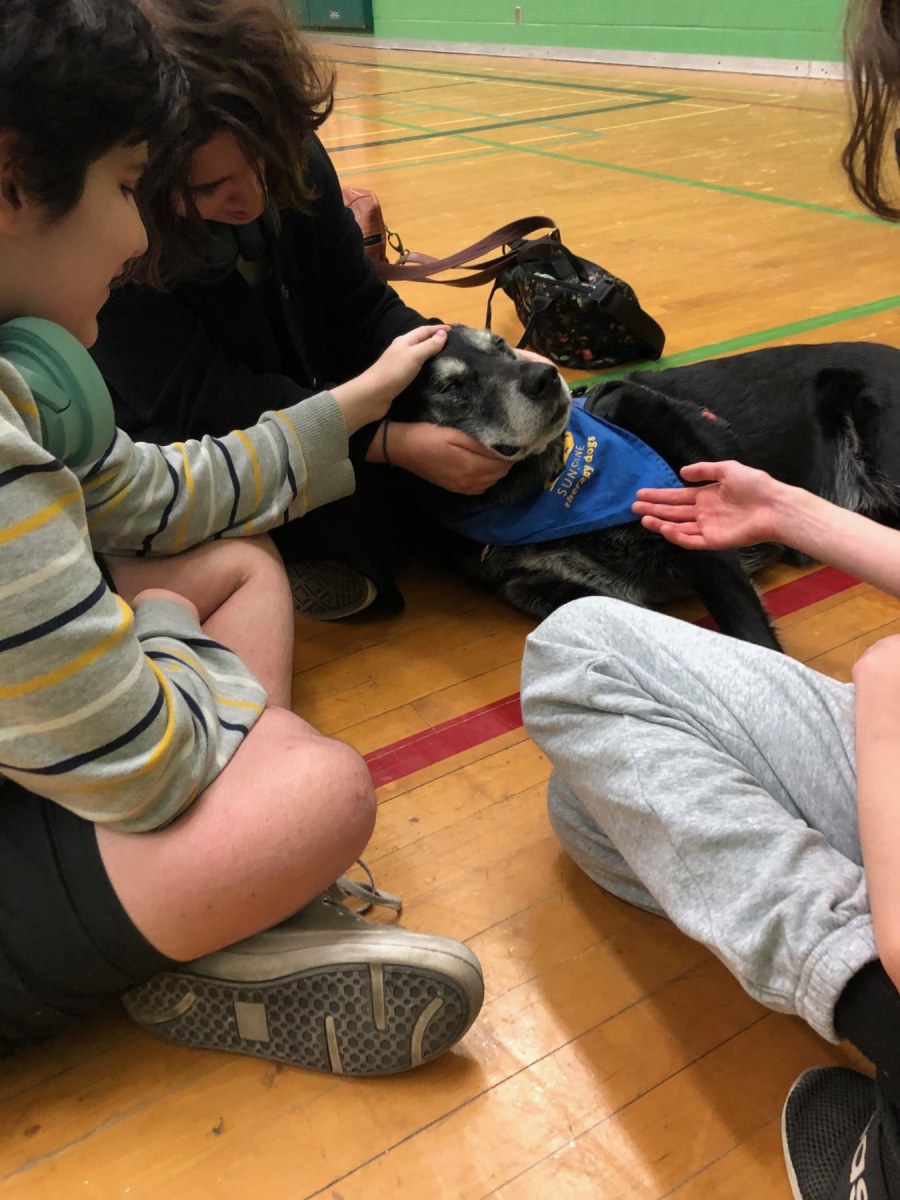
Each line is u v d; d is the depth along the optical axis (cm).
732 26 740
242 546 134
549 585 174
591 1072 97
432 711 149
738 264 329
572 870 120
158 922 87
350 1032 94
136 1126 94
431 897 117
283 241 167
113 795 83
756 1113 93
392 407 179
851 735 97
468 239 369
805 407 197
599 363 263
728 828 88
